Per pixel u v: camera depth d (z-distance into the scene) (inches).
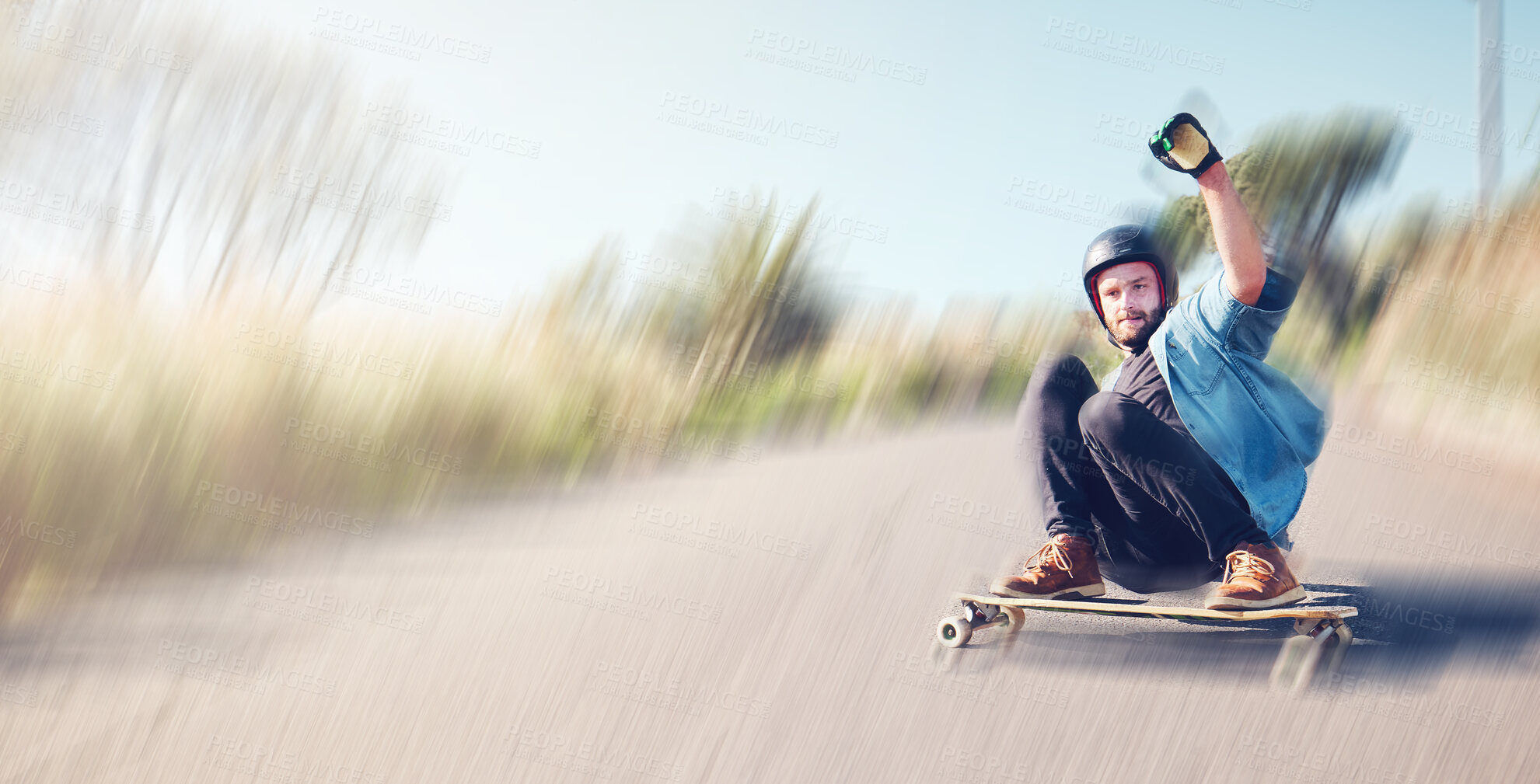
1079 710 110.3
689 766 103.8
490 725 112.5
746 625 135.6
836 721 110.9
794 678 121.2
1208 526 127.3
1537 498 168.7
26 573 154.2
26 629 138.1
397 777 103.5
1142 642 124.5
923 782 99.3
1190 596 136.3
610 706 115.7
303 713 115.3
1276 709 108.3
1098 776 99.0
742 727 110.7
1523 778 95.9
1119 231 136.9
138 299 214.4
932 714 111.4
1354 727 104.3
